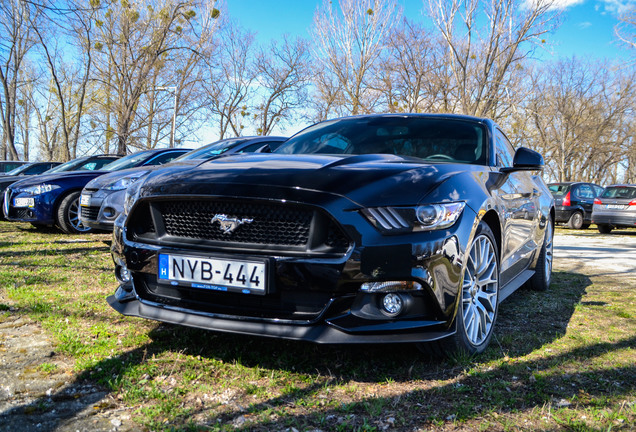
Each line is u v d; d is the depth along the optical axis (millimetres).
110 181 6203
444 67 27594
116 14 23281
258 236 2166
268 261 2080
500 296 3008
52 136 38219
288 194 2090
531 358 2545
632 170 48750
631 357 2592
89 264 4973
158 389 2049
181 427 1738
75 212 7602
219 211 2217
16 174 11820
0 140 39625
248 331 2139
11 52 23516
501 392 2092
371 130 3430
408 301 2105
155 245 2346
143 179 2594
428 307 2172
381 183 2178
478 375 2258
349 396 2029
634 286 4742
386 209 2088
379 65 30984
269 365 2342
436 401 1995
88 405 1906
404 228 2084
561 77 37531
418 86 29266
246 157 2684
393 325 2100
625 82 37344
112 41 23609
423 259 2086
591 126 37938
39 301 3396
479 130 3363
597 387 2189
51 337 2695
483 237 2639
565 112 37500
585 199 14867
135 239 2432
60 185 7516
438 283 2137
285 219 2129
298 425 1773
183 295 2352
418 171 2338
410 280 2084
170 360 2369
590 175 49875
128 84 24578
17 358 2381
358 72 32156
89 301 3447
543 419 1862
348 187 2123
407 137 3289
